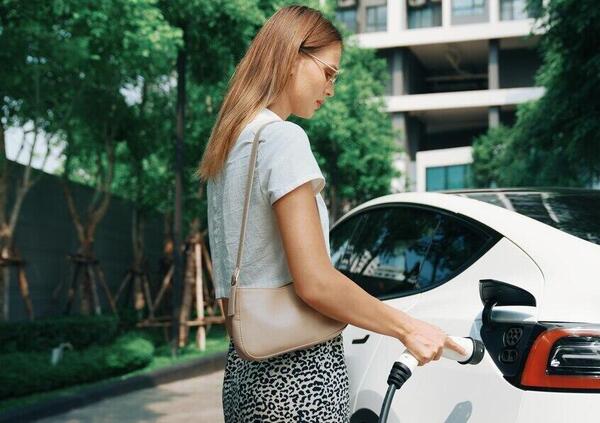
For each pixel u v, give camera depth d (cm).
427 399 243
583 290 211
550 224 246
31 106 1112
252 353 167
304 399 170
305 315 169
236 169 177
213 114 1628
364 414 287
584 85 1441
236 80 185
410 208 315
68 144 1323
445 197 298
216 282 186
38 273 1384
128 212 1800
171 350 1304
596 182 2012
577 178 1970
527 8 1515
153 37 1041
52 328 1085
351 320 167
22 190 1136
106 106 1341
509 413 208
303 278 165
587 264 219
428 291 271
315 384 170
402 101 6284
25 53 987
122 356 1071
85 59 1063
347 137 2511
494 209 267
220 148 180
